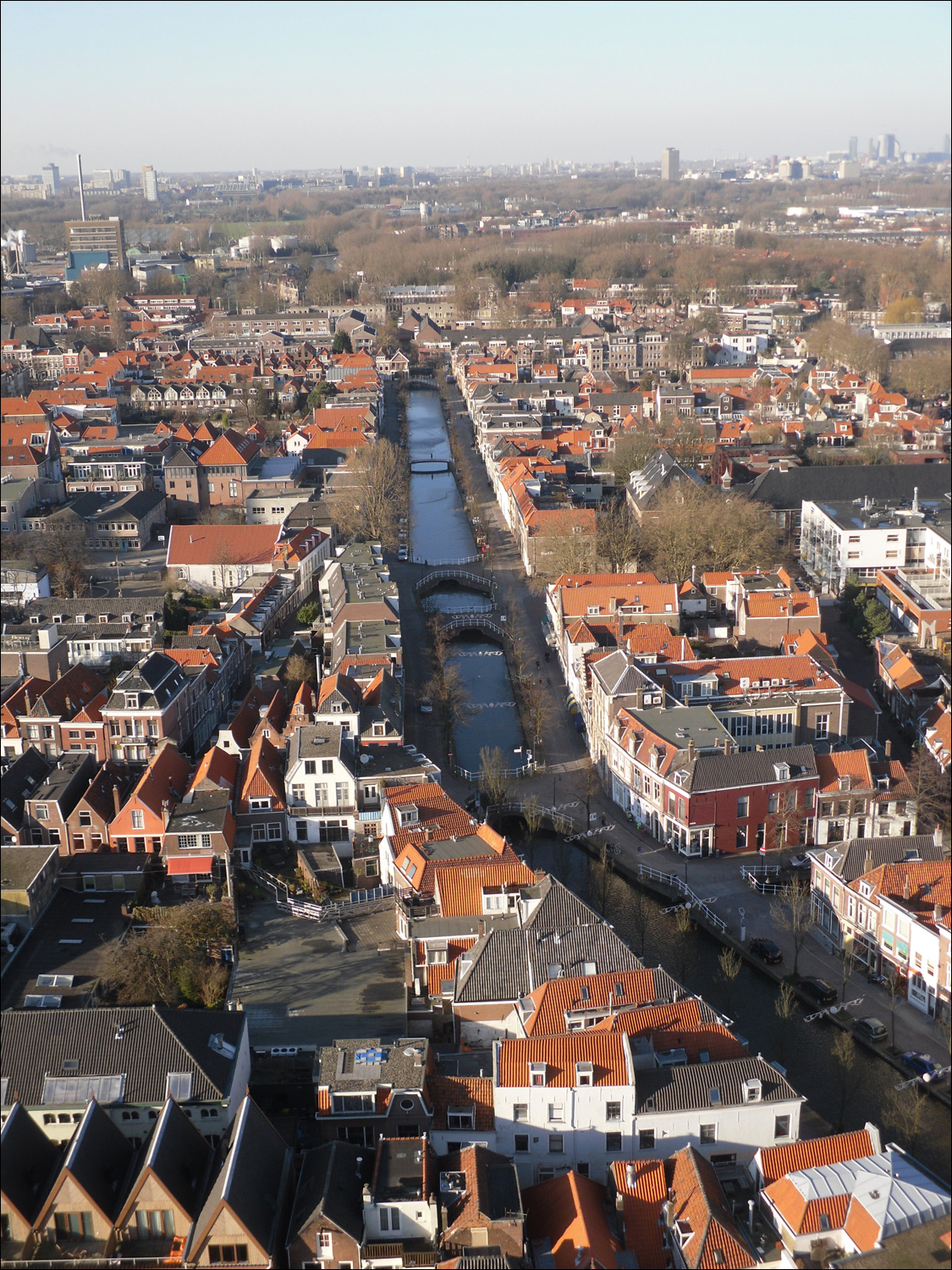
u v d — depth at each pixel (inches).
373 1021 5767.7
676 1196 4527.6
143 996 5821.9
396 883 6702.8
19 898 6328.7
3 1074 4859.7
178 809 7126.0
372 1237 4389.8
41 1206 4434.1
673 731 7785.4
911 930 5984.3
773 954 6343.5
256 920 6678.2
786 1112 4916.3
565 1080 4869.6
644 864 7332.7
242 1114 4630.9
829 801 7490.2
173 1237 4382.4
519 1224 4306.1
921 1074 5482.3
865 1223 4269.2
